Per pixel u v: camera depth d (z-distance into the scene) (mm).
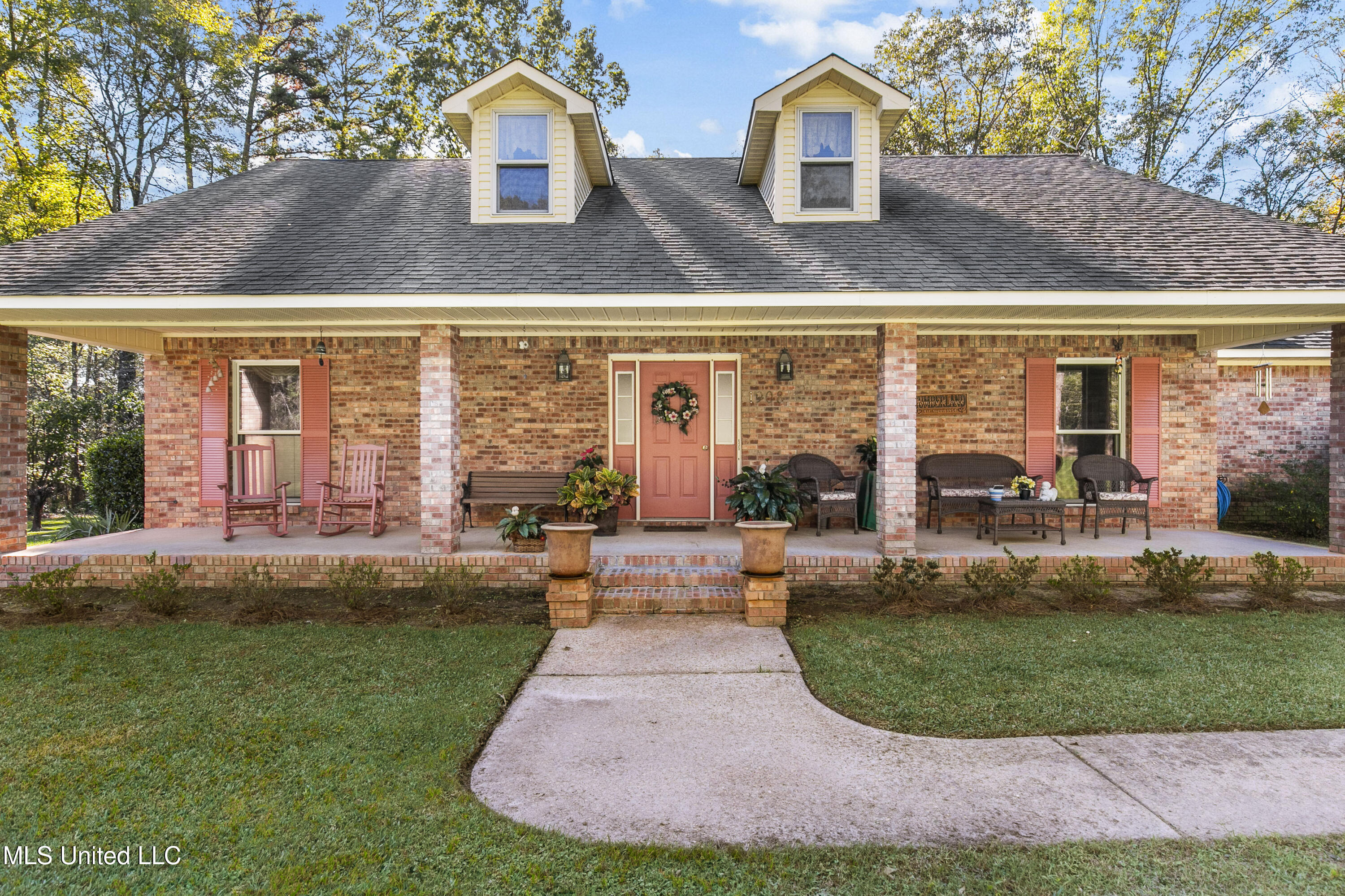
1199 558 6562
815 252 7445
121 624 5926
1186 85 19000
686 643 5492
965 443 9633
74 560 7324
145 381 9586
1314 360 10883
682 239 7895
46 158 16875
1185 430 9602
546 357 9680
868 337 9578
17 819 2959
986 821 2951
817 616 6172
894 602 6500
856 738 3781
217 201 9016
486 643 5418
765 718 4062
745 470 8938
